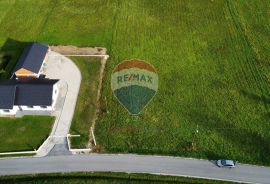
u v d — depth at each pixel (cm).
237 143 5412
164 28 7612
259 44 7188
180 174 5044
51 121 5778
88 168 5134
